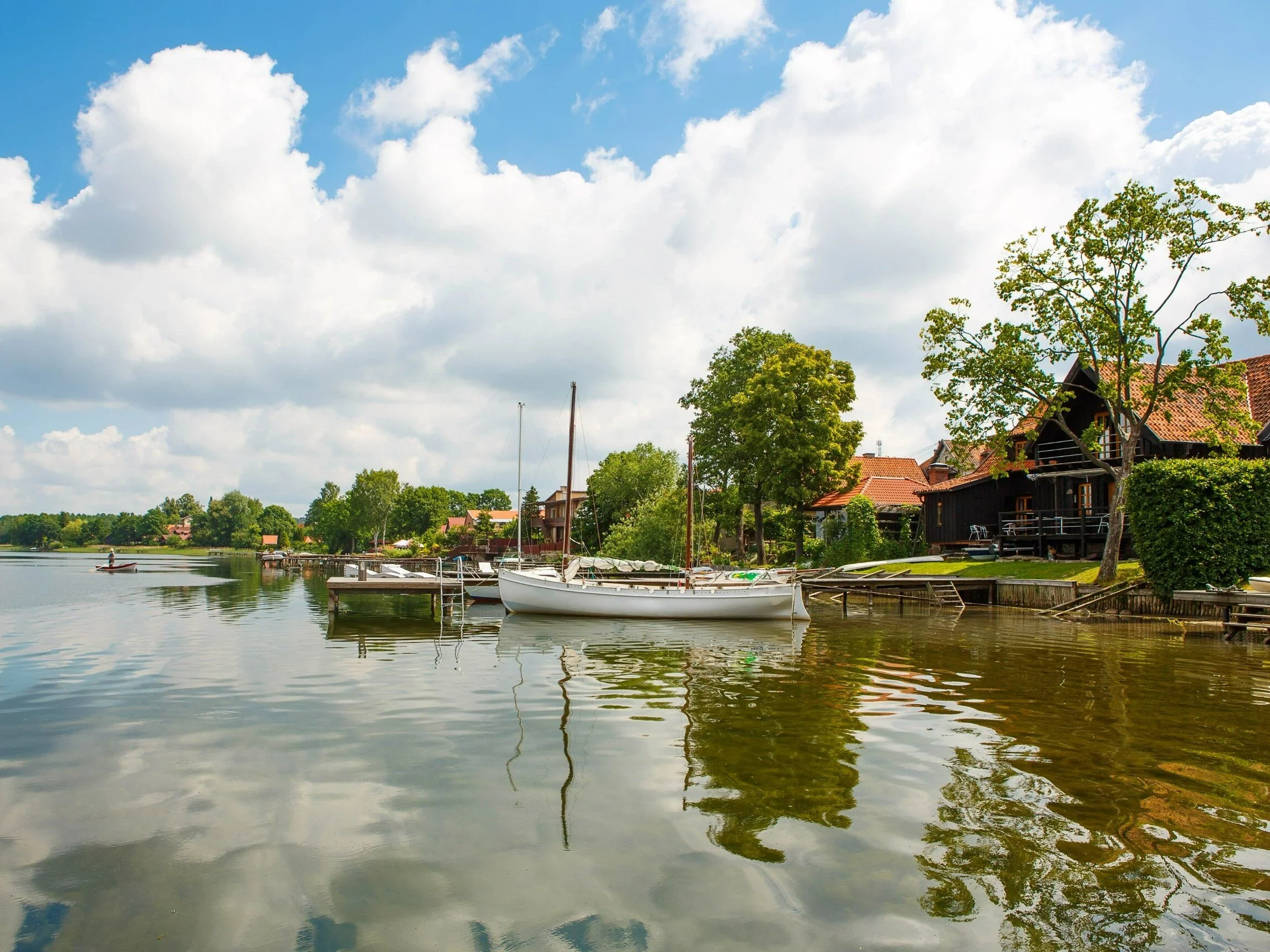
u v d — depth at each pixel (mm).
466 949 5359
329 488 185875
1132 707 12938
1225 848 6996
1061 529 37938
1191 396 36219
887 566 42344
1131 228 29172
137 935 5570
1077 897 6070
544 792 8547
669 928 5609
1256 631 23688
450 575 43750
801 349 52719
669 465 73312
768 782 8859
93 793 8641
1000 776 9102
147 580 63250
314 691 14406
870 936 5484
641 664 17859
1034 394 32562
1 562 117438
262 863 6766
